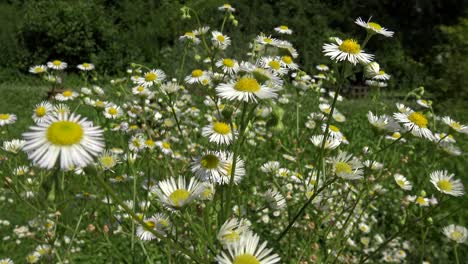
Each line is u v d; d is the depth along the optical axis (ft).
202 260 4.24
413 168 14.06
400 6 53.98
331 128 9.75
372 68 6.23
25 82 44.09
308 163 14.07
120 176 9.13
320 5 50.62
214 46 9.42
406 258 11.51
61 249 8.51
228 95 4.99
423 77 39.86
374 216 13.34
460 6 52.37
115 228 8.72
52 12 47.09
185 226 6.44
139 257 8.03
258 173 12.91
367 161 8.00
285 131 15.47
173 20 50.06
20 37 46.34
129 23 54.49
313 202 7.14
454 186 7.50
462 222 12.46
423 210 11.03
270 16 46.14
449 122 8.68
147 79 9.84
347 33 47.96
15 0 60.75
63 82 22.34
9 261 8.47
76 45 46.42
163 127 12.75
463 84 28.58
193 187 4.96
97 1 57.62
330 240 8.65
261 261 3.87
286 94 17.35
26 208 12.11
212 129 6.71
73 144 3.83
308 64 40.78
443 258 11.57
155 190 4.95
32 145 3.81
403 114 7.02
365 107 26.18
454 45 30.68
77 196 8.21
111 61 45.85
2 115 10.50
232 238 4.19
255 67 5.64
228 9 9.99
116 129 12.45
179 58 39.32
